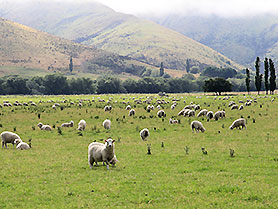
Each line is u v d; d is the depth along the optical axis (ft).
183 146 80.64
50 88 521.65
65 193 46.19
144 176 54.34
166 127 114.52
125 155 70.95
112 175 55.06
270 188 46.52
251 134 95.40
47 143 87.61
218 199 42.75
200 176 53.62
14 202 42.91
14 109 188.24
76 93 531.91
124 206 40.88
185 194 45.03
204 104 216.95
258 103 208.54
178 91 586.04
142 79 577.84
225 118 134.21
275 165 59.62
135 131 107.34
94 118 142.92
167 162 64.08
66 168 60.03
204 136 94.53
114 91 542.57
